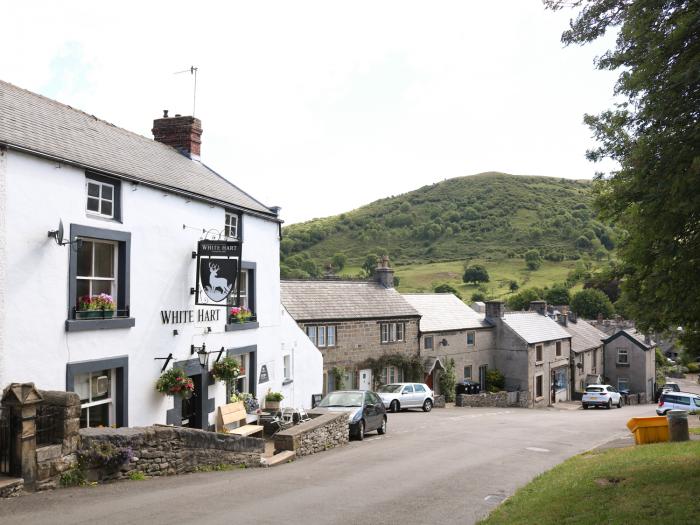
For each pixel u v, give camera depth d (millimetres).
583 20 10484
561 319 58844
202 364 16328
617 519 8234
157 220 14938
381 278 40719
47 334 11688
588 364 59219
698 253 9203
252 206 19781
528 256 115500
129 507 9609
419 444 19297
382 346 37188
